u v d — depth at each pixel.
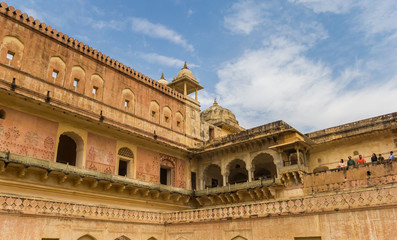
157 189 15.87
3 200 9.21
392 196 8.77
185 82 22.94
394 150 14.52
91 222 11.16
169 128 19.06
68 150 16.98
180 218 13.24
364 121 15.77
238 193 16.48
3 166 11.10
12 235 9.16
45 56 14.02
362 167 12.37
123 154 16.02
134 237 12.36
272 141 16.83
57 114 13.65
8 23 13.09
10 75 12.66
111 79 16.55
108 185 14.01
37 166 11.73
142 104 17.86
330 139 16.34
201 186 19.38
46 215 10.03
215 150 18.77
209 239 12.09
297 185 14.88
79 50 15.42
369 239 8.86
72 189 13.16
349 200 9.45
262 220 10.96
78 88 14.96
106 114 15.76
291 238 10.21
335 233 9.45
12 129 12.18
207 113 27.77
